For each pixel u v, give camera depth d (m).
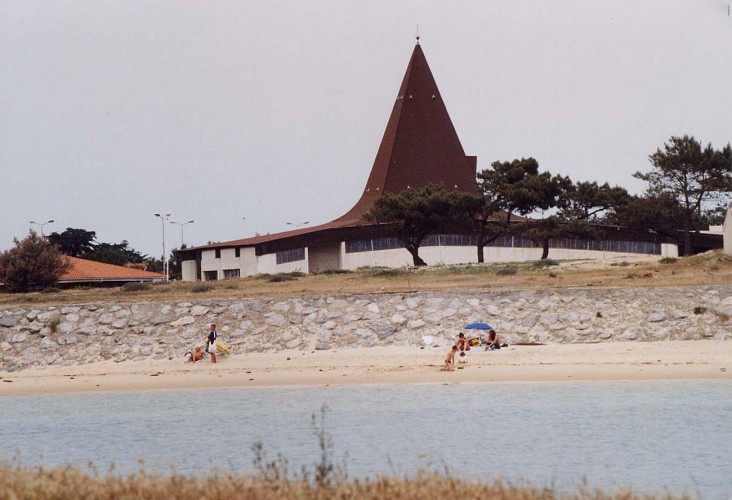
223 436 73.38
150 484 40.69
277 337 112.19
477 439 69.12
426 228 195.88
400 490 39.78
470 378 91.75
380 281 147.00
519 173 198.62
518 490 41.72
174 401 88.44
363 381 92.94
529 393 84.50
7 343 114.75
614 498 45.12
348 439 70.50
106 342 113.62
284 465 46.66
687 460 61.62
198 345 111.12
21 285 187.62
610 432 70.00
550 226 197.62
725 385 84.94
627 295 112.69
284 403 85.25
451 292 118.25
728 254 143.75
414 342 107.94
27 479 41.19
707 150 199.25
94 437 74.50
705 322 105.69
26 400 92.19
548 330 107.69
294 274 170.25
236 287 150.12
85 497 39.12
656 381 87.38
